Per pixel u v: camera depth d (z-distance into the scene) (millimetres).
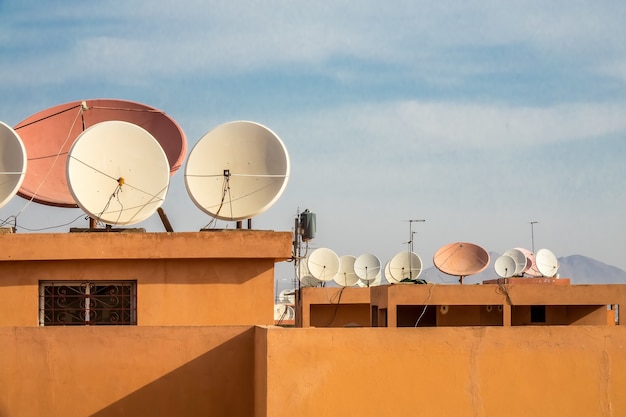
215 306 14195
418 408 9883
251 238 14109
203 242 14047
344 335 9867
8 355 11211
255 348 11016
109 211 14375
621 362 10070
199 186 14742
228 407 11109
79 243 13938
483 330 10008
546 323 29984
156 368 11133
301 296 34188
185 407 11109
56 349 11188
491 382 9969
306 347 9836
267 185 14812
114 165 14531
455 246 34094
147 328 11172
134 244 14000
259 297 14250
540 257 39344
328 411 9789
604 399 10047
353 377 9844
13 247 13883
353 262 38625
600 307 29250
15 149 14492
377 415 9844
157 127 16984
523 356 10008
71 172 14195
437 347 9945
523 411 9977
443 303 27078
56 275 14094
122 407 11125
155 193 14531
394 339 9906
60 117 16734
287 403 9766
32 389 11188
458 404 9930
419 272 36281
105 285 14242
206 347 11156
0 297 14078
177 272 14203
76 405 11125
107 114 16969
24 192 15758
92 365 11148
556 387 10023
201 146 14891
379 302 28375
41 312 14117
